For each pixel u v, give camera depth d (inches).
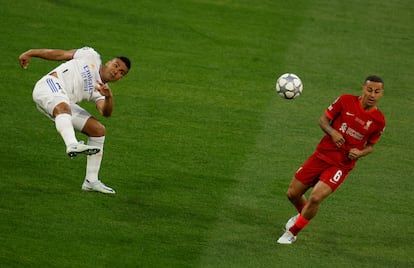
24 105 1722.4
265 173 1535.4
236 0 2544.3
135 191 1397.6
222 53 2159.2
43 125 1635.1
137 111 1765.5
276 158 1611.7
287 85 1418.6
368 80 1211.2
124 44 2134.6
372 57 2261.3
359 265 1216.2
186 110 1800.0
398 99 2018.9
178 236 1247.5
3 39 2057.1
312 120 1825.8
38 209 1285.7
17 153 1497.3
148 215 1309.1
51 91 1301.7
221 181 1477.6
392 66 2218.3
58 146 1549.0
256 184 1481.3
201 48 2174.0
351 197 1481.3
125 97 1831.9
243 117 1798.7
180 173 1492.4
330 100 1951.3
